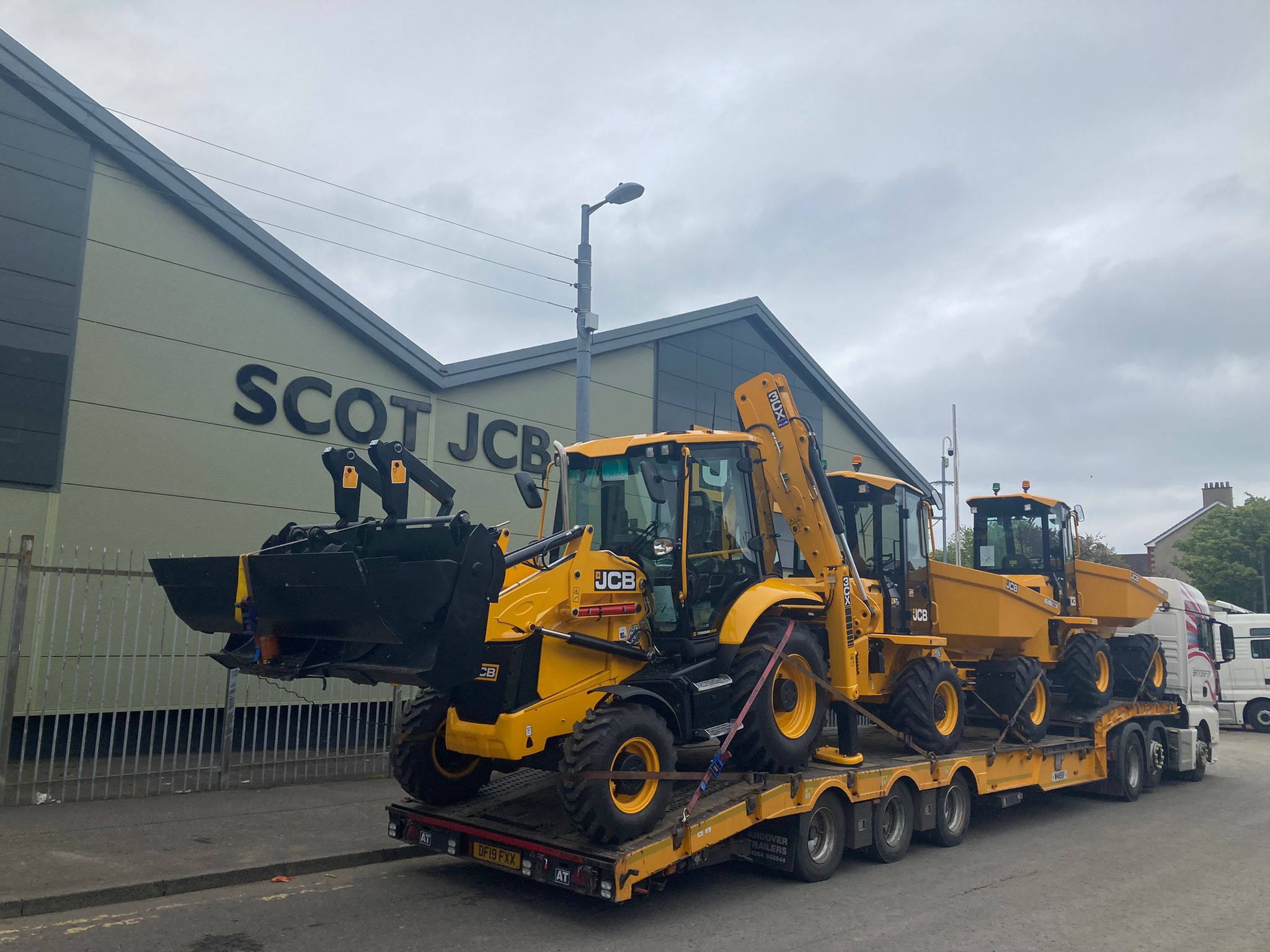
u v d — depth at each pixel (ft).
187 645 31.24
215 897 20.84
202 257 37.83
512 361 48.39
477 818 21.86
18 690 31.63
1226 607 73.92
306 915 19.80
